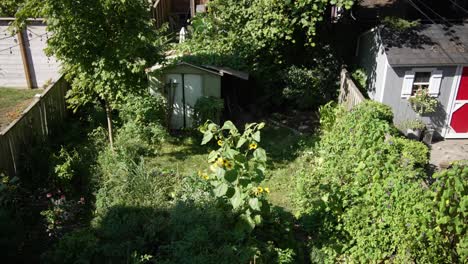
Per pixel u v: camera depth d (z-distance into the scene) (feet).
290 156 29.14
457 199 14.43
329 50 39.91
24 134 24.75
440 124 36.19
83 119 32.71
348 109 33.96
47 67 38.47
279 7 35.32
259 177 16.90
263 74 38.22
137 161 27.17
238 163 16.51
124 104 30.30
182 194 20.80
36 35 37.01
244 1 36.94
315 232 19.57
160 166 27.12
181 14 59.06
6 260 16.56
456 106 35.40
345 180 21.53
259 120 36.50
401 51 33.88
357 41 42.29
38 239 19.13
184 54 36.32
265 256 16.75
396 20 36.45
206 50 37.50
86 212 21.56
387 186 17.88
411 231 15.85
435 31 35.70
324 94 39.65
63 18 22.71
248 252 15.83
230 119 35.60
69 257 16.61
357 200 19.07
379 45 35.60
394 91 34.96
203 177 20.65
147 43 26.12
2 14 36.86
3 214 17.29
